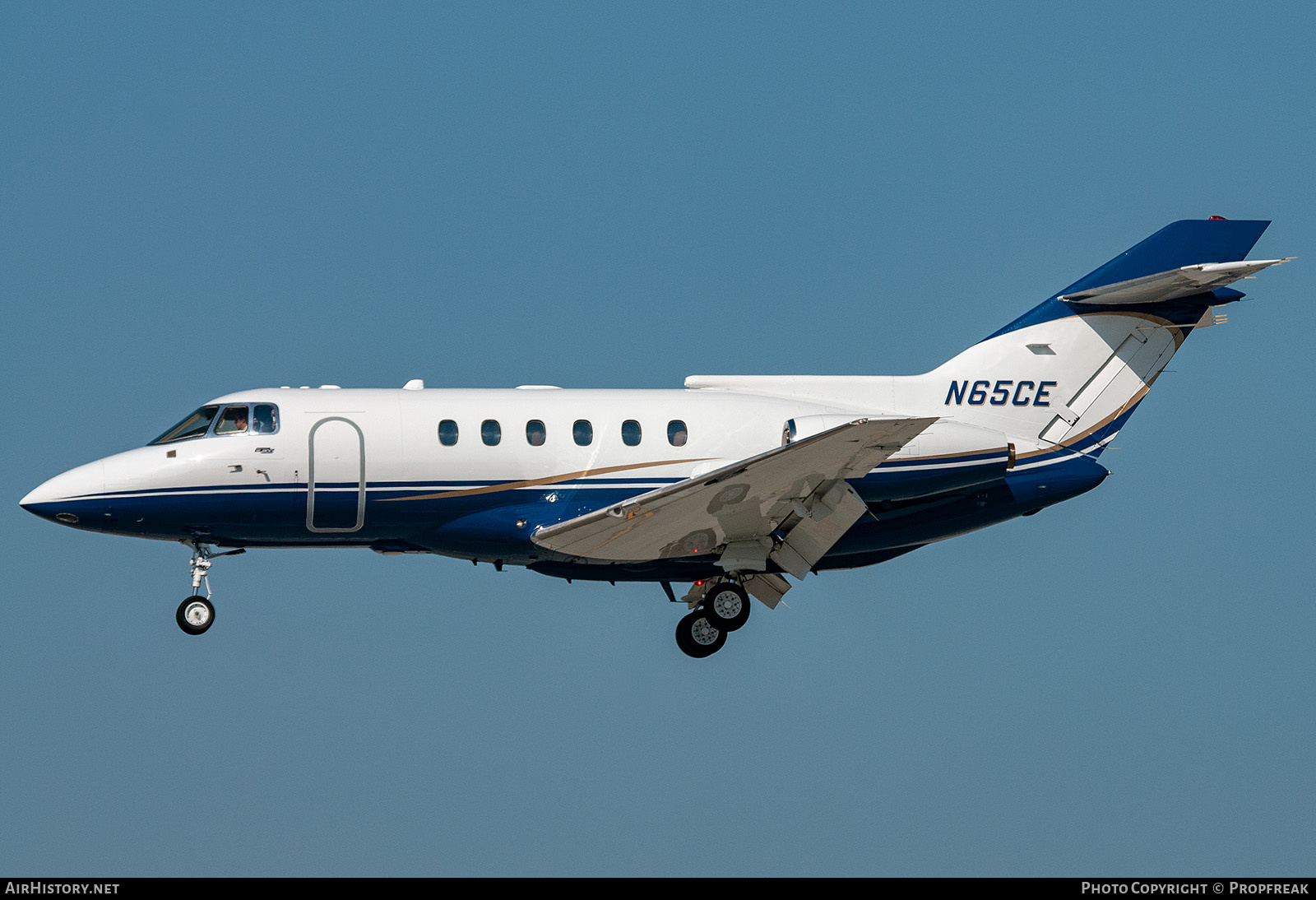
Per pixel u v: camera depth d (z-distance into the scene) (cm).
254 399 7094
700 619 7438
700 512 6719
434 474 7038
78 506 6856
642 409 7306
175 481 6906
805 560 7206
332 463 6975
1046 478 7675
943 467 7325
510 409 7175
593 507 7138
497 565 7569
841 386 7712
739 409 7394
